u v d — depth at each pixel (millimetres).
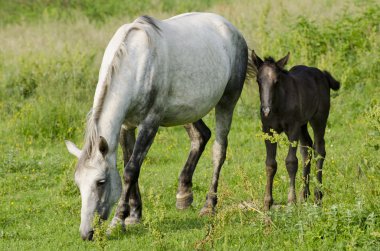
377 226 9312
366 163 10617
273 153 11555
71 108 18688
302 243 9297
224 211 10023
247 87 19625
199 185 13797
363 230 9312
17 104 20125
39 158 16172
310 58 21109
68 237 10656
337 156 13602
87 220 9820
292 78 11852
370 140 11023
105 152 9852
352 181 10742
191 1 35656
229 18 27422
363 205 9641
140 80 10531
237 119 18797
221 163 12695
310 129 17641
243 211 10852
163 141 17438
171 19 12148
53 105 18656
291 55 21109
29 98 20562
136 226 11133
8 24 32469
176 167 15266
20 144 17203
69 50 24062
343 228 9375
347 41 21125
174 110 11375
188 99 11430
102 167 9875
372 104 17500
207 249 9570
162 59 10789
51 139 17812
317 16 25281
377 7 22781
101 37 26500
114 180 10188
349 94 19078
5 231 11172
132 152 11297
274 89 11266
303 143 12719
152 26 10906
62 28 29938
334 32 21734
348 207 9711
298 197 12125
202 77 11594
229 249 9438
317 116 12711
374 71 19922
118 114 10320
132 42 10609
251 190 10719
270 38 23016
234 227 10492
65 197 13312
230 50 12688
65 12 35375
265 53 21188
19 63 22672
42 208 12609
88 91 20438
